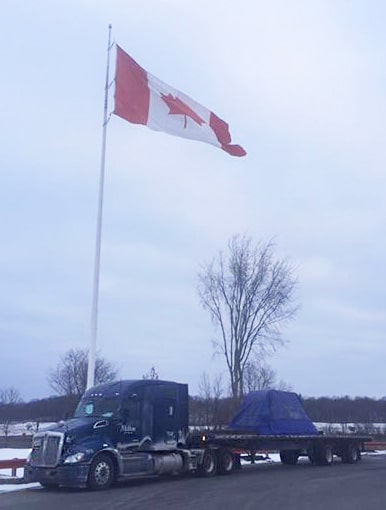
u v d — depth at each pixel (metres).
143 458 19.48
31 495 16.77
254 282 38.59
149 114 23.23
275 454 31.94
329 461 27.78
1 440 43.28
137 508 14.13
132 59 23.19
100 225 23.00
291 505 14.85
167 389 21.22
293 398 27.42
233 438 23.17
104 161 23.56
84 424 18.61
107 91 23.89
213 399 38.88
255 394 26.52
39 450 18.33
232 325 38.59
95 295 22.44
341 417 65.38
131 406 19.84
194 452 21.48
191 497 16.20
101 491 17.62
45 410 62.34
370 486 18.98
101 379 49.38
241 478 21.34
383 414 66.56
